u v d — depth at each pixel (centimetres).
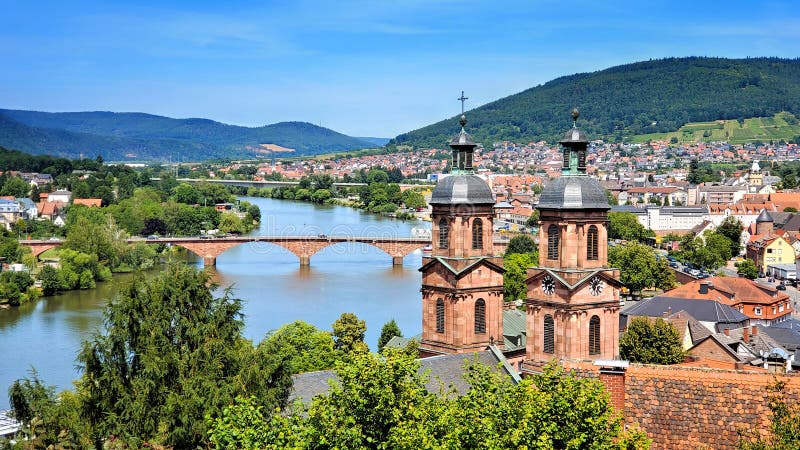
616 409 7506
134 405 9556
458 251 14038
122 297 10269
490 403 7444
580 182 12988
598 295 13062
